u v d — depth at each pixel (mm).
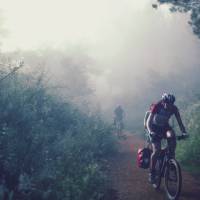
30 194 5340
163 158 6801
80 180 6324
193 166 8914
